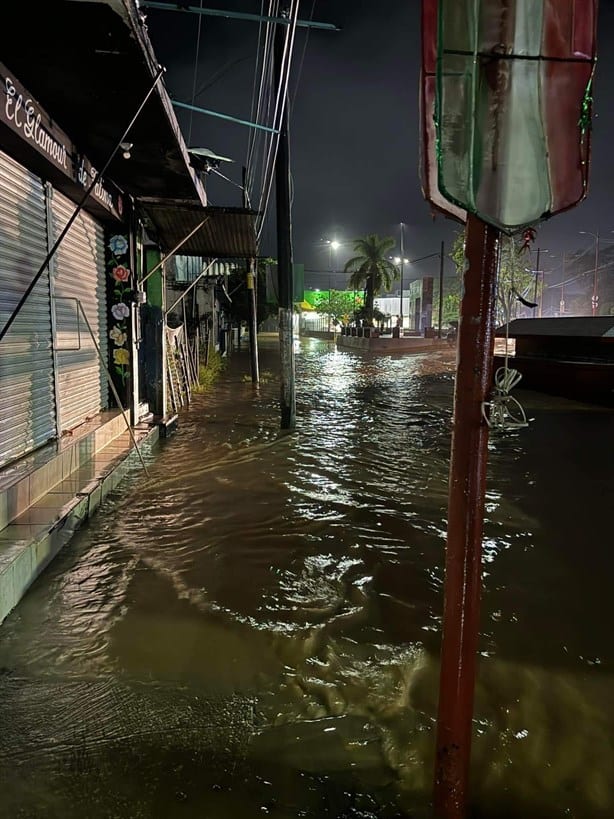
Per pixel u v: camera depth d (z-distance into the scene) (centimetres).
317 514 601
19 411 571
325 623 392
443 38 183
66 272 709
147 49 468
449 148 186
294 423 1072
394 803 247
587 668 346
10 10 404
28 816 237
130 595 424
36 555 443
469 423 200
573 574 467
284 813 241
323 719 298
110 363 897
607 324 1462
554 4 185
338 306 6097
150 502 631
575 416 1181
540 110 187
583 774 267
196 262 2178
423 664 348
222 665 342
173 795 249
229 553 503
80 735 284
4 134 496
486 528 561
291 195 998
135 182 814
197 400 1422
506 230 191
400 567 481
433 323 5844
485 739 287
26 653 350
